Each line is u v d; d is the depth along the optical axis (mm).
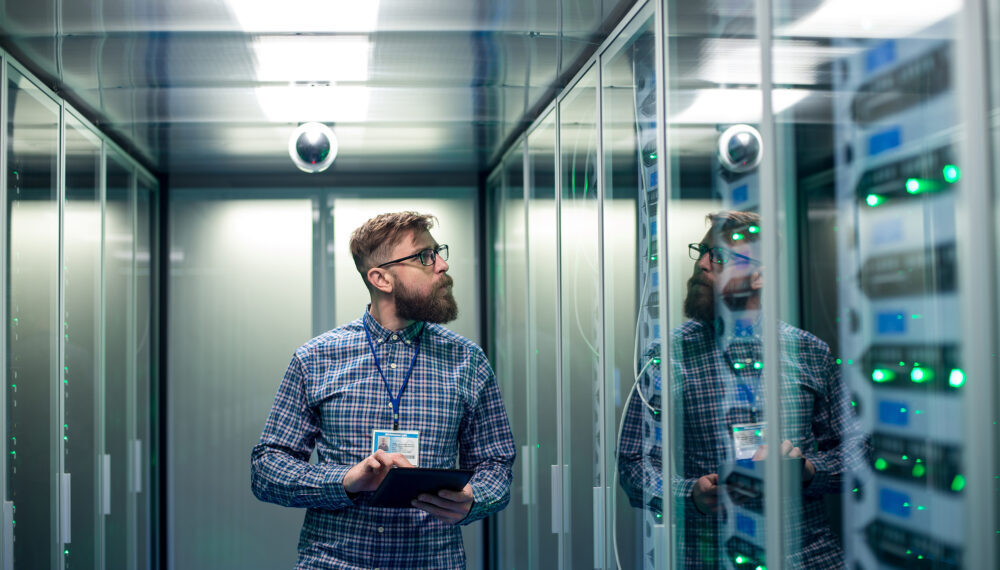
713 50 1619
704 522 1664
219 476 4875
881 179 1219
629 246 2195
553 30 2457
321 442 2119
